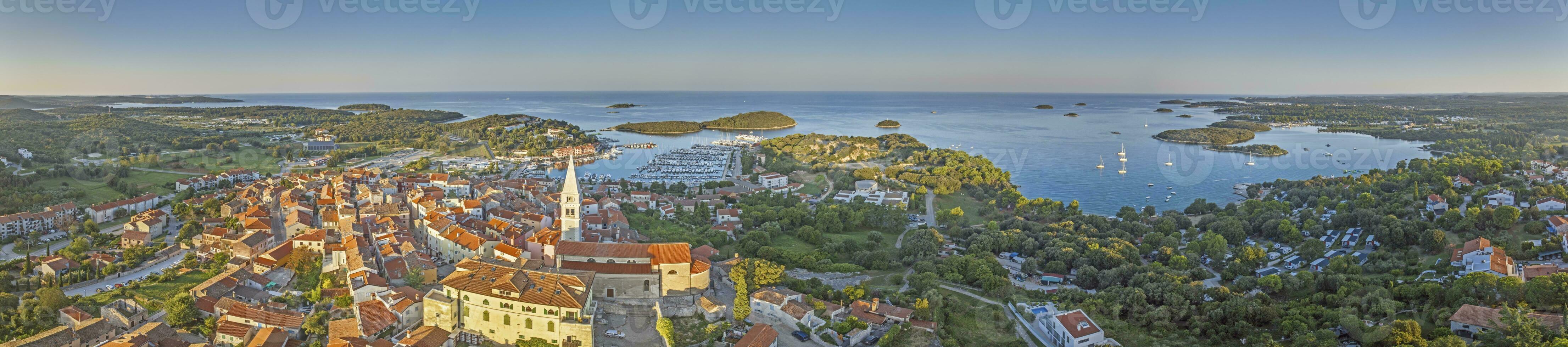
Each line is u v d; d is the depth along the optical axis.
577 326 167.00
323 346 175.12
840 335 185.12
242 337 180.25
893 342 183.38
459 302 177.25
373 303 183.75
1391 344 170.38
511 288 170.75
